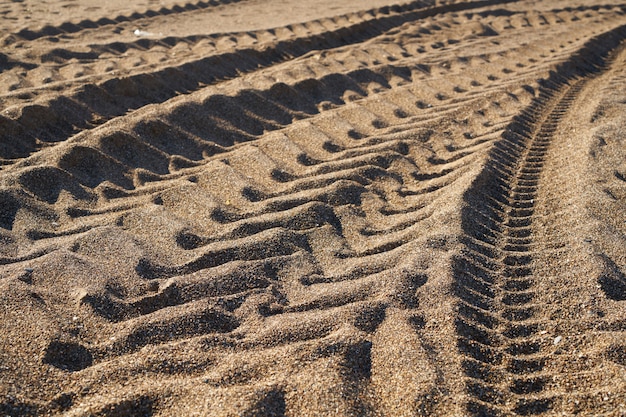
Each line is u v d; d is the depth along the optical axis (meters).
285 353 2.82
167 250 3.71
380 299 3.25
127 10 9.83
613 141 5.64
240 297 3.29
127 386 2.61
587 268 3.58
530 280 3.60
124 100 6.11
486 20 11.44
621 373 2.76
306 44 8.88
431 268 3.53
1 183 4.08
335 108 6.53
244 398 2.52
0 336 2.71
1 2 9.72
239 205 4.38
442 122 6.14
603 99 6.94
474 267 3.61
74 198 4.23
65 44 7.74
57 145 4.89
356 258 3.79
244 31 9.30
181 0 10.80
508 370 2.90
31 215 3.92
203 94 5.93
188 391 2.57
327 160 5.23
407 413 2.55
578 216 4.24
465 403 2.57
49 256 3.40
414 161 5.32
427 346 2.92
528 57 8.91
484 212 4.37
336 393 2.59
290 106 6.38
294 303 3.31
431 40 9.83
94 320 2.99
